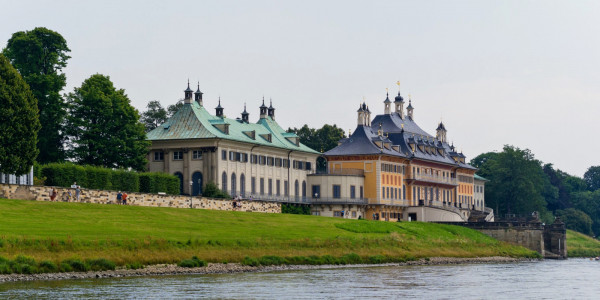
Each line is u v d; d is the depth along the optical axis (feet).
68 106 538.88
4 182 428.15
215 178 579.07
